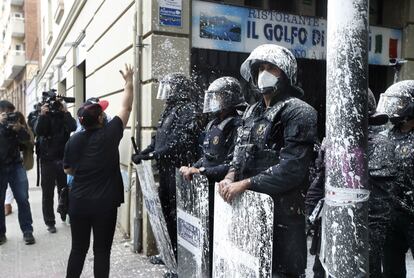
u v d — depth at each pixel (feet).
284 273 7.16
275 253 7.18
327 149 6.13
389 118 8.72
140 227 14.62
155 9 13.92
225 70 15.98
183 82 12.25
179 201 9.98
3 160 15.76
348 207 5.90
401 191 8.69
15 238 17.03
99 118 10.61
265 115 7.49
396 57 18.54
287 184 6.80
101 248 10.44
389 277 9.32
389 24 19.16
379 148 8.26
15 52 93.25
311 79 17.93
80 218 10.39
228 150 9.84
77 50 31.45
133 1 15.75
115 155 10.64
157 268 13.14
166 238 11.01
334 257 6.01
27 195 16.38
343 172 5.91
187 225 9.55
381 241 8.21
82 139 10.46
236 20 15.43
